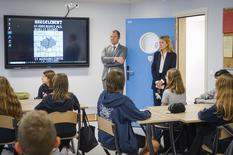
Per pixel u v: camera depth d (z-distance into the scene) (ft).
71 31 24.72
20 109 11.40
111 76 10.85
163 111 12.57
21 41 23.48
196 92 29.43
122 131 10.52
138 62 21.59
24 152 3.84
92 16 25.64
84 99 25.70
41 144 3.80
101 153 15.49
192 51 29.01
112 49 20.48
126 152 10.58
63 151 15.40
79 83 25.49
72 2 24.98
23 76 24.00
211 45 19.04
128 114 10.56
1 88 11.07
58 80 12.19
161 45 19.22
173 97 14.06
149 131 10.85
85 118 13.35
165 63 19.06
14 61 23.41
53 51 24.38
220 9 18.31
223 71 13.82
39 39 23.91
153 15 24.22
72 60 24.95
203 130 11.75
